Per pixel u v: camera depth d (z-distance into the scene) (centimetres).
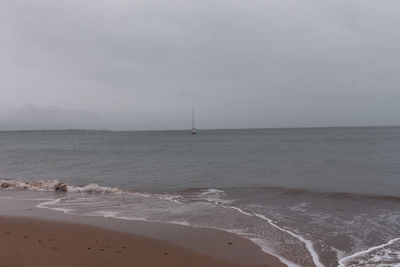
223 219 1044
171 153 4294
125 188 1742
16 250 743
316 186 1684
